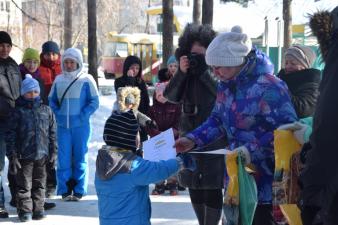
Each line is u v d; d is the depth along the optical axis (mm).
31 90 7074
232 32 4090
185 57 5316
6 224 7023
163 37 17094
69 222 7113
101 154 4879
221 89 4242
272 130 3959
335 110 2678
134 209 4852
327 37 3023
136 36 34844
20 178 7082
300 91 4707
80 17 46219
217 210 5348
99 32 49781
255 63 4031
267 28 16109
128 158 4816
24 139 6996
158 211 7605
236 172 3908
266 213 4043
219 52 4000
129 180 4789
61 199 8328
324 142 2701
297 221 3406
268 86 3971
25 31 37562
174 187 8688
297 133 3650
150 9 34094
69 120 8219
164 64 17031
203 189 5305
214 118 4465
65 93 8219
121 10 57438
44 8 34969
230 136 4184
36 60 8172
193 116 5391
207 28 5461
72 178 8312
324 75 2805
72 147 8297
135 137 4906
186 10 29969
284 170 3654
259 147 3975
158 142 4855
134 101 7680
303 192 2895
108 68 35625
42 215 7234
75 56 8234
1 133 7340
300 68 4863
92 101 8320
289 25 21438
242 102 4043
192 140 4492
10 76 7551
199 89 5340
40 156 7094
